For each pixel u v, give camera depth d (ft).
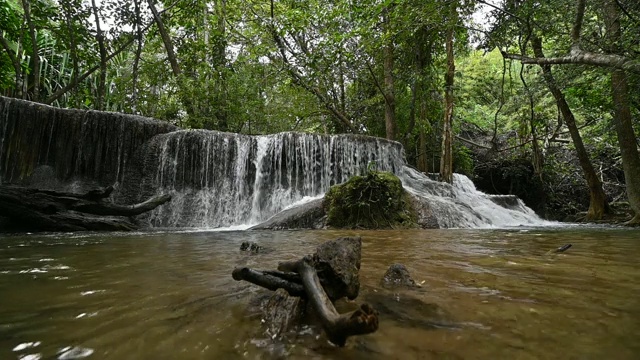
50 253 10.68
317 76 43.55
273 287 4.50
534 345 3.41
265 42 46.44
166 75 46.34
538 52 33.37
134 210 25.66
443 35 41.93
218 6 50.55
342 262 4.85
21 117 29.01
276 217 26.45
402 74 44.75
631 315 4.32
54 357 3.18
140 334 3.71
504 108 50.16
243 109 45.09
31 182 28.55
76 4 36.11
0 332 3.79
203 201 32.12
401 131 51.24
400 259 8.94
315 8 40.22
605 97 36.24
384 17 33.96
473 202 36.11
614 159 51.31
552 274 6.91
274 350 3.29
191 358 3.14
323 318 3.45
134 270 7.49
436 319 4.16
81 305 4.80
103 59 38.73
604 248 11.66
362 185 24.75
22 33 36.83
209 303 4.83
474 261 8.60
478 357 3.14
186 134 33.27
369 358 3.11
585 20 24.63
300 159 33.78
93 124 31.32
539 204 52.26
